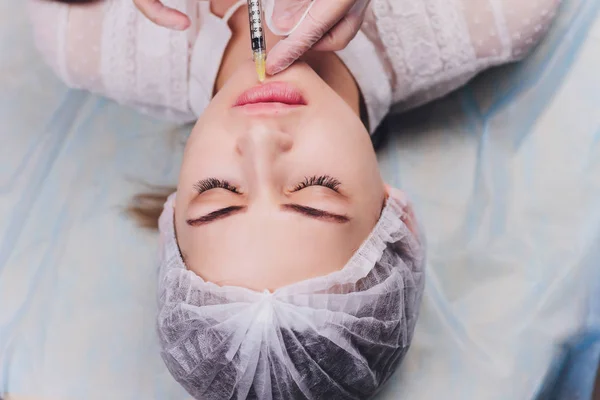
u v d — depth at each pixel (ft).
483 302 4.77
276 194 3.63
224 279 3.58
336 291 3.61
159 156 5.58
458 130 5.30
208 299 3.57
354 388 3.97
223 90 3.90
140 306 5.08
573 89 5.03
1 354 4.95
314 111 3.74
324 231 3.63
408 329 4.21
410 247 4.13
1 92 5.74
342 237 3.68
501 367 4.56
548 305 4.64
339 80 4.47
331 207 3.63
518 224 4.92
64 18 4.84
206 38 4.52
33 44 5.79
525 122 5.13
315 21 3.75
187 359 3.79
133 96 5.12
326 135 3.71
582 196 4.85
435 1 4.56
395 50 4.67
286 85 3.74
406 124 5.39
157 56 4.76
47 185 5.52
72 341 4.99
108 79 5.03
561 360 4.50
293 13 4.05
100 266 5.23
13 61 5.80
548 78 5.10
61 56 4.98
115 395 4.83
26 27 5.84
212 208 3.65
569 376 4.49
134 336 4.99
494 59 4.83
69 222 5.40
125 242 5.30
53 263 5.25
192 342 3.69
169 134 5.63
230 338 3.53
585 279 4.64
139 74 4.91
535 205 4.93
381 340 3.87
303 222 3.61
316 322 3.51
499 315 4.71
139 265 5.22
